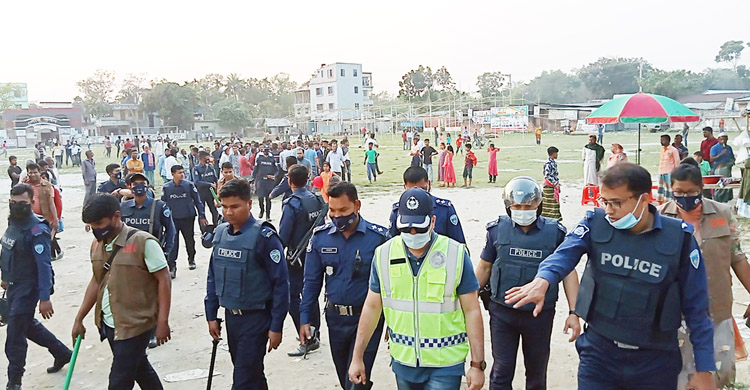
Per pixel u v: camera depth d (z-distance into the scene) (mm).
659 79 86812
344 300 4445
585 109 72438
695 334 3020
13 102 107688
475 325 3430
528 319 4258
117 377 4348
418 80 112250
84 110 107938
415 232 3350
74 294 8930
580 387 3299
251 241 4422
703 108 74562
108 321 4484
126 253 4379
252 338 4445
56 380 5891
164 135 86750
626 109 13180
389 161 36375
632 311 3033
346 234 4488
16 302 5426
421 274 3457
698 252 3010
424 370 3488
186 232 9930
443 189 21000
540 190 4176
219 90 125750
